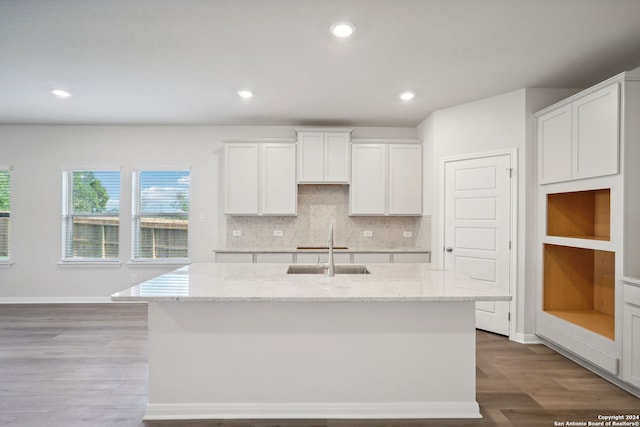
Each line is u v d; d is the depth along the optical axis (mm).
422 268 2873
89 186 4941
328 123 4777
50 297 4863
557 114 3119
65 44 2621
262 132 4938
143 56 2820
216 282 2262
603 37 2533
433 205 4250
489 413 2174
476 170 3826
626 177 2453
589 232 3344
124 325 3908
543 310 3346
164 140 4910
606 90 2584
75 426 2029
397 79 3285
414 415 2119
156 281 2295
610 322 2941
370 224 4941
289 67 3029
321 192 4938
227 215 4824
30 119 4602
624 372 2406
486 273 3732
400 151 4602
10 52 2744
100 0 2086
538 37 2533
